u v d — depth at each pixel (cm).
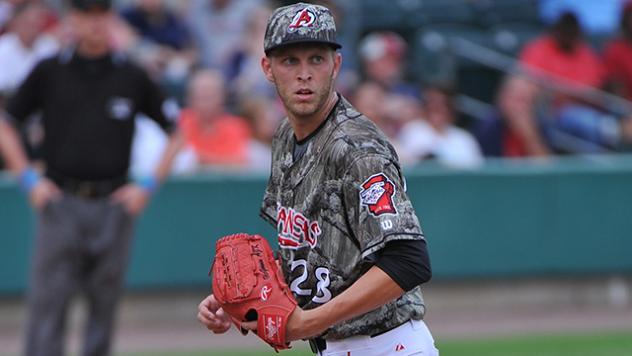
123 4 4219
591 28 4684
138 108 2556
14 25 3441
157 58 3800
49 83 2505
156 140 3344
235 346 3039
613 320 3388
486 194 3503
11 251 3241
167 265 3325
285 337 1325
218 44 4041
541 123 3928
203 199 3334
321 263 1347
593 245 3584
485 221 3506
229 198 3347
